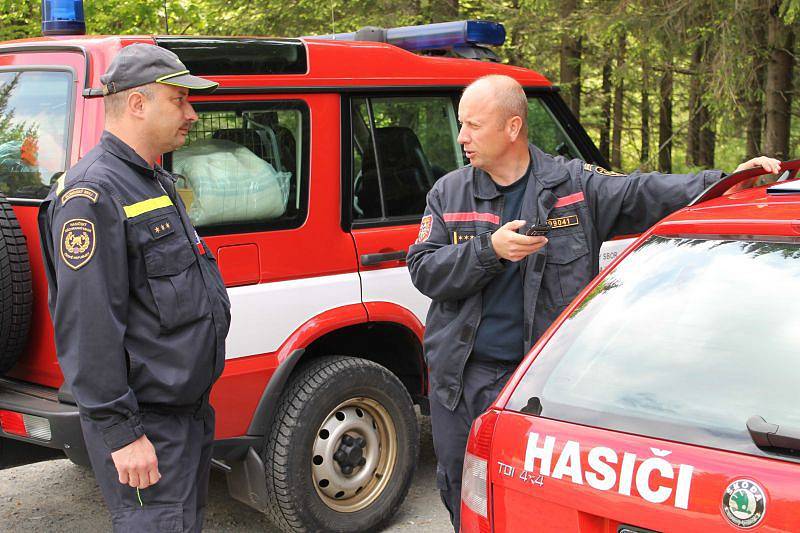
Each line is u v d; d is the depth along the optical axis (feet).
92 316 8.25
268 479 12.73
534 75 16.44
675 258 7.78
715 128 36.14
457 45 15.90
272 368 12.44
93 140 11.34
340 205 13.23
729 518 5.99
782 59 38.50
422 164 14.52
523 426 7.26
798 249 7.22
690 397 6.75
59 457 12.01
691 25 33.65
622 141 59.41
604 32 34.40
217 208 12.12
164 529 8.74
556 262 9.94
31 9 30.58
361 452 13.50
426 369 14.39
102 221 8.39
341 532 13.20
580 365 7.41
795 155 44.88
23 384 11.91
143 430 8.53
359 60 13.70
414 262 10.16
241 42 12.43
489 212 10.14
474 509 7.51
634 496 6.42
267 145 12.66
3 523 14.28
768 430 6.13
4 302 11.16
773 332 6.83
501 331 10.00
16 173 12.10
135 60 8.81
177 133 9.09
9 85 12.53
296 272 12.73
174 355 8.76
